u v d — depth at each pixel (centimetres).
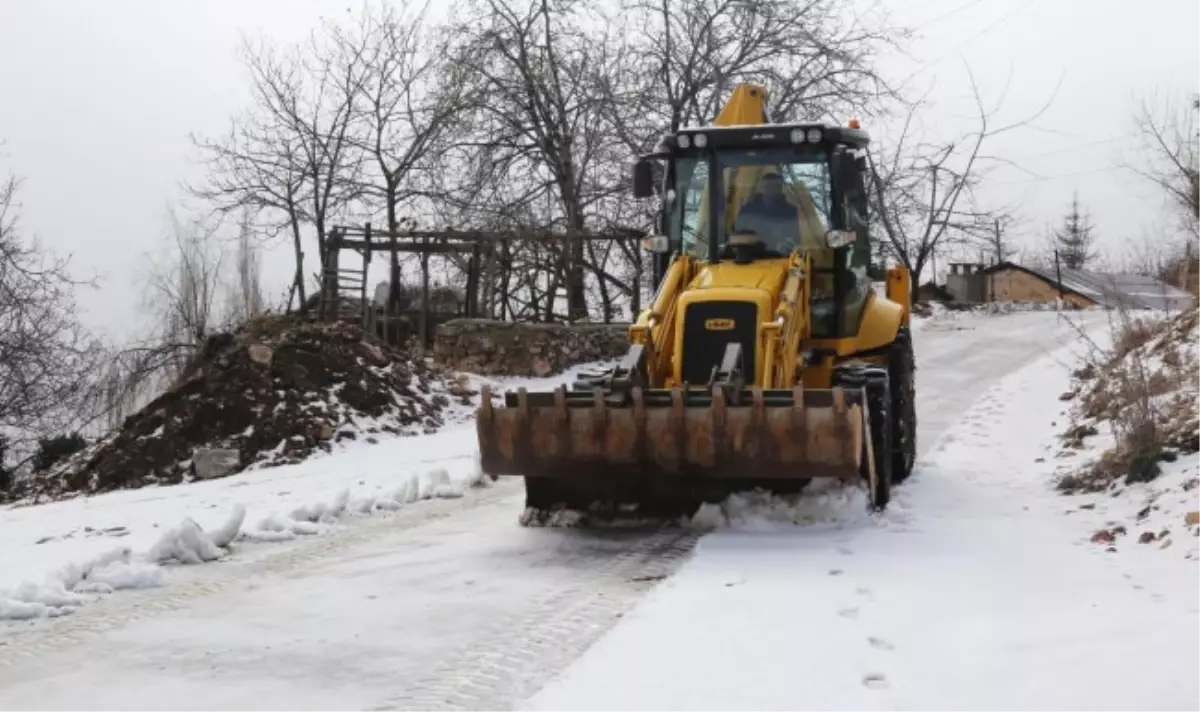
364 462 1256
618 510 818
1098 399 1190
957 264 4978
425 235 2169
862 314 966
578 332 1964
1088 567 632
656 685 454
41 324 2264
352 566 714
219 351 1438
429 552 751
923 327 2675
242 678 491
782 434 730
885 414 854
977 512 835
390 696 461
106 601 635
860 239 970
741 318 810
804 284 873
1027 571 630
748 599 582
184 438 1324
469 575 676
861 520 784
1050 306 3145
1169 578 586
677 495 805
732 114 1047
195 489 1138
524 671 486
